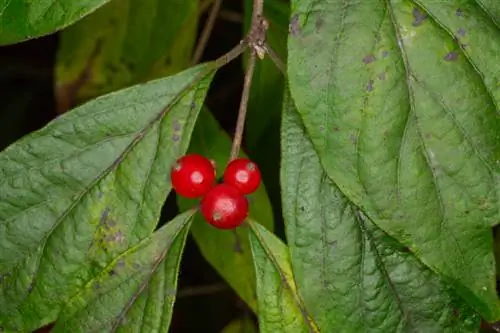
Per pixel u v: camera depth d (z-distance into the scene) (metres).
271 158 0.26
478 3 0.19
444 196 0.19
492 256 0.19
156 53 0.27
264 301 0.20
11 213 0.20
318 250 0.20
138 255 0.20
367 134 0.19
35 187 0.20
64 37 0.27
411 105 0.19
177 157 0.20
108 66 0.27
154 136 0.20
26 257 0.20
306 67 0.19
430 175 0.19
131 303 0.20
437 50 0.19
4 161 0.20
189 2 0.26
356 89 0.19
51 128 0.20
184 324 0.32
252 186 0.19
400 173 0.19
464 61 0.19
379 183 0.19
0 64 0.34
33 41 0.34
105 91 0.27
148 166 0.20
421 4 0.19
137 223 0.20
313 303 0.20
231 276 0.24
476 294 0.19
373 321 0.20
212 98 0.32
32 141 0.20
